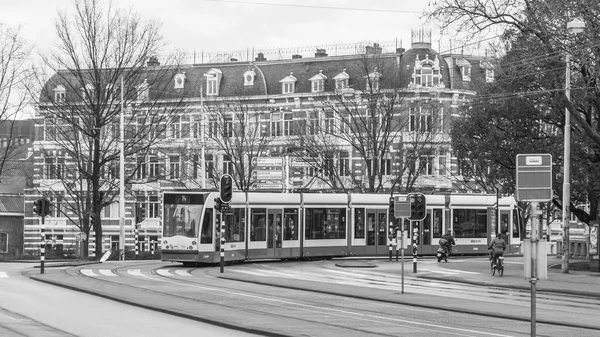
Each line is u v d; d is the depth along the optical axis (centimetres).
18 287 3114
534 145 4766
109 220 8756
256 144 8262
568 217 4406
